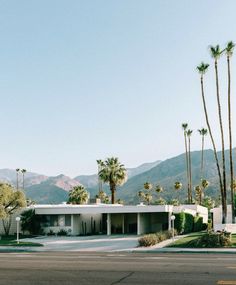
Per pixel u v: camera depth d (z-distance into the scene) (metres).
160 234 37.41
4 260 22.34
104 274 16.53
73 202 87.44
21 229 50.28
